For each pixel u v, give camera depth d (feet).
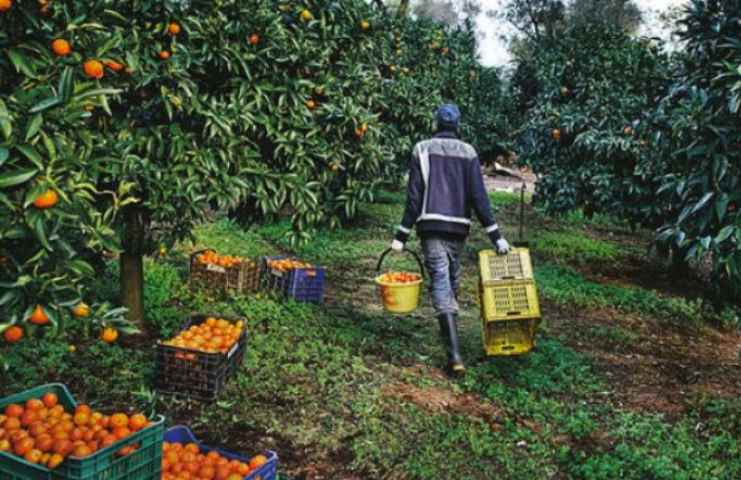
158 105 15.67
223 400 14.11
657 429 14.29
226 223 34.12
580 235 40.01
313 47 18.38
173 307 20.16
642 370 18.47
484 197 16.67
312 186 18.40
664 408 15.72
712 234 14.15
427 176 16.81
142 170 15.02
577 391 16.43
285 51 17.42
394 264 29.73
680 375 18.21
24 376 14.26
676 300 26.09
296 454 12.43
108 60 10.24
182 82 15.28
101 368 15.31
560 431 14.21
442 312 16.84
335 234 35.01
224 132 16.29
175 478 9.32
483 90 54.65
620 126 27.66
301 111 17.81
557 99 31.96
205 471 9.56
